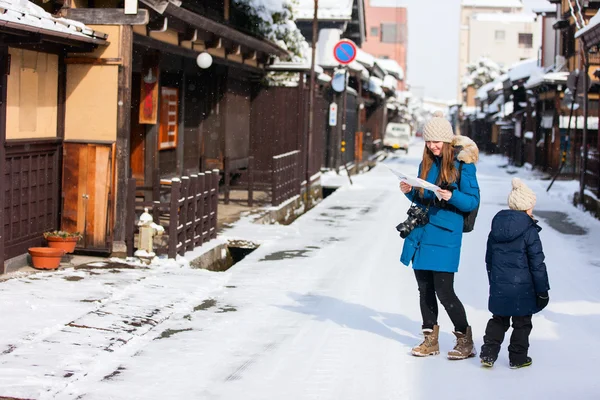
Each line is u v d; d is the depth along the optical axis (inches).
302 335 280.8
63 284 339.0
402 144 2396.7
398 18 3553.2
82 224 414.3
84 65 417.1
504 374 236.4
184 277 374.9
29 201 389.1
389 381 228.4
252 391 217.9
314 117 917.8
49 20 363.9
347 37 1497.3
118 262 400.2
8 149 365.4
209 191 475.5
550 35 1670.8
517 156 1811.0
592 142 1381.6
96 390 213.8
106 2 441.4
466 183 240.8
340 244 511.5
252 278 391.5
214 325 294.0
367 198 854.5
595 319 313.3
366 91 1636.3
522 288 235.6
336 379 229.9
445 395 216.4
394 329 291.0
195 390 217.5
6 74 345.1
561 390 221.1
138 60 523.2
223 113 740.7
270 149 851.4
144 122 496.4
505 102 2053.4
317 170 970.7
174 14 479.5
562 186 1084.5
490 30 3801.7
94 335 264.8
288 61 858.1
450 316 249.3
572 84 975.0
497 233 237.5
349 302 337.4
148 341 269.9
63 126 418.9
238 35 634.2
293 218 751.1
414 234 246.1
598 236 594.6
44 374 220.7
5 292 315.3
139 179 543.2
